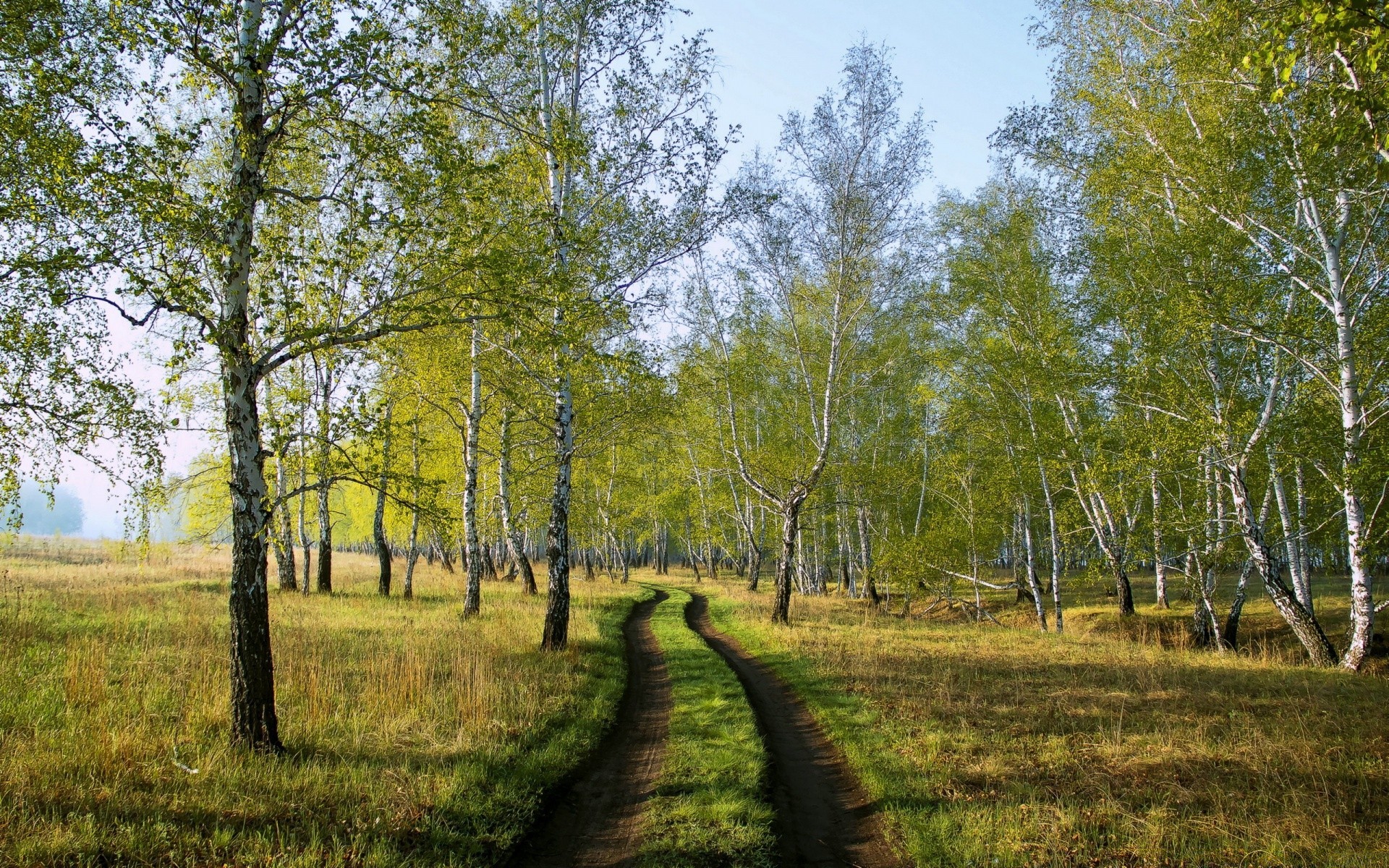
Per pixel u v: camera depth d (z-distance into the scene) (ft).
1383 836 18.71
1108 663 43.34
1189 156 45.62
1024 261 63.52
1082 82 55.06
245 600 22.21
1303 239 45.01
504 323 25.93
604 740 28.45
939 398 77.97
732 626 63.46
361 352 26.00
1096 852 18.52
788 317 68.74
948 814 21.11
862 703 33.17
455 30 26.12
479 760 23.25
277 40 21.76
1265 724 28.84
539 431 64.44
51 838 15.74
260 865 15.99
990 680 37.91
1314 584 94.27
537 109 36.88
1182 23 47.32
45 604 45.03
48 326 25.54
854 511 109.19
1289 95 40.09
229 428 22.30
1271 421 46.70
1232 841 18.84
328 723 25.32
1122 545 64.34
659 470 120.37
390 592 72.95
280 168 28.09
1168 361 53.62
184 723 24.12
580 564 203.62
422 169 24.26
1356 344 43.04
